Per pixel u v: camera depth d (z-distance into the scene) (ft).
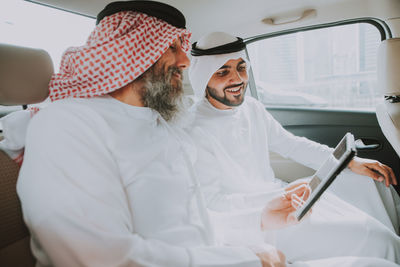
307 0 6.36
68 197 2.45
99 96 3.51
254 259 2.87
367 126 8.21
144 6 3.49
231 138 5.72
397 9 6.63
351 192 5.44
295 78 21.57
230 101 5.52
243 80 5.47
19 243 3.18
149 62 3.45
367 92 17.80
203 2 6.08
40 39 5.37
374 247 4.14
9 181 3.26
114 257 2.42
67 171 2.62
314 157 6.18
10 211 3.16
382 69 6.33
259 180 5.88
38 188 2.47
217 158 5.32
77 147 2.80
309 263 3.39
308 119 9.14
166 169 3.55
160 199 3.30
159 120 3.94
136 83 3.63
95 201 2.58
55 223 2.34
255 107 6.51
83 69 3.23
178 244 3.24
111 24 3.40
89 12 5.83
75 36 6.01
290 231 4.61
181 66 3.95
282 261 3.17
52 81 3.46
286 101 10.78
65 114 3.00
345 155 2.77
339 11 6.84
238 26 7.39
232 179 5.44
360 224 4.37
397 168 7.64
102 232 2.44
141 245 2.58
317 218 4.64
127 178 3.22
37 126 2.83
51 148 2.68
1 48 3.32
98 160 2.87
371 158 7.80
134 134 3.41
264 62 10.23
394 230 4.99
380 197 5.16
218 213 4.14
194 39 7.61
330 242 4.40
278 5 6.47
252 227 3.89
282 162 7.16
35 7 5.35
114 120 3.35
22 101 3.53
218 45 5.23
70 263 2.39
